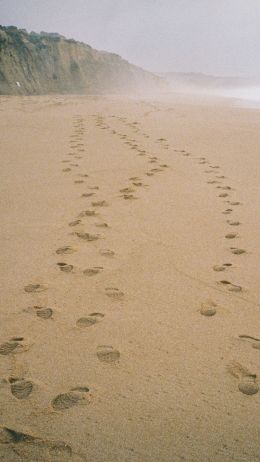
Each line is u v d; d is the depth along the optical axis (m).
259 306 1.91
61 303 1.88
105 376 1.44
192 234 2.73
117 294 1.98
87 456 1.13
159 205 3.31
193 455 1.14
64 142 6.14
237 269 2.26
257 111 12.94
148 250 2.47
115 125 8.32
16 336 1.64
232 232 2.77
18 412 1.27
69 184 3.86
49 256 2.35
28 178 4.03
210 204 3.36
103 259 2.34
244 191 3.73
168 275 2.18
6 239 2.57
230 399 1.35
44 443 1.16
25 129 7.38
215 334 1.69
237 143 6.37
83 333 1.67
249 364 1.52
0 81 26.50
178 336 1.68
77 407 1.29
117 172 4.35
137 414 1.28
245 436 1.21
